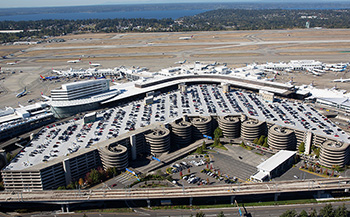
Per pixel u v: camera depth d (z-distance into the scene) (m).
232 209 171.50
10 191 181.62
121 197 171.50
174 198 181.62
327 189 175.75
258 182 184.38
